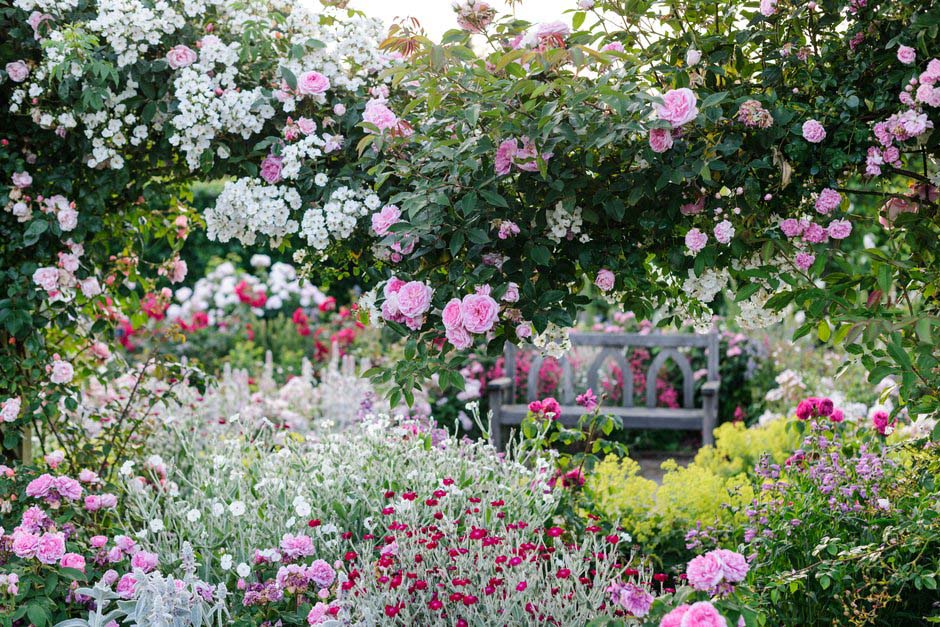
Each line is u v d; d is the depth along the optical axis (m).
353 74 3.15
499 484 3.26
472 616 2.40
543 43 2.56
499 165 2.59
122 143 3.07
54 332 3.66
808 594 2.79
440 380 2.62
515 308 2.69
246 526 3.03
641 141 2.58
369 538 2.98
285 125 3.07
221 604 2.45
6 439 3.24
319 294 8.18
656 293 2.90
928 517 2.69
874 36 2.58
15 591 2.40
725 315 7.55
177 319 7.49
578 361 7.08
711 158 2.51
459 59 2.58
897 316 2.50
